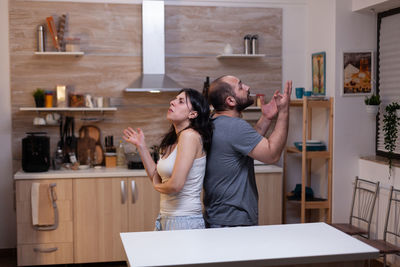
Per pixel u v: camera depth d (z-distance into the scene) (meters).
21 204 4.04
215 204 2.27
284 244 1.86
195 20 4.73
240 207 2.24
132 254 1.71
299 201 4.53
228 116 2.29
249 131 2.18
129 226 4.21
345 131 4.41
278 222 4.42
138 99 4.67
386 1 3.94
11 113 4.48
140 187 4.21
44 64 4.51
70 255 4.14
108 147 4.48
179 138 2.19
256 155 2.17
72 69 4.56
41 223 4.04
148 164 2.41
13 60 4.46
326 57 4.51
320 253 1.75
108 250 4.19
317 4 4.66
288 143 4.92
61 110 4.53
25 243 4.07
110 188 4.16
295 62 4.93
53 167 4.30
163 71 4.55
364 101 4.43
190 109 2.21
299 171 4.96
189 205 2.23
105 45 4.60
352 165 4.44
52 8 4.49
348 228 4.03
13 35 4.45
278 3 4.86
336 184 4.41
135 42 4.64
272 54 4.87
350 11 4.36
